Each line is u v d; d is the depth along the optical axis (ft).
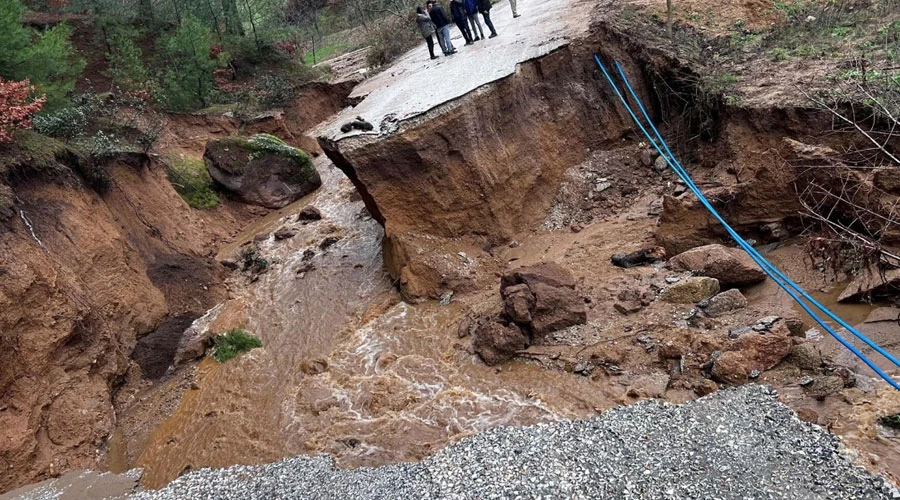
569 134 42.19
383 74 62.90
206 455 26.18
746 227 31.12
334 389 28.94
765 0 48.06
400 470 21.72
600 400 23.77
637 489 17.66
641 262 32.35
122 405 31.65
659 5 48.91
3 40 42.32
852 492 16.15
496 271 35.81
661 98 42.29
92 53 72.54
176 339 36.70
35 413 27.09
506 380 26.76
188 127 64.23
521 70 40.52
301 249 46.83
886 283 23.17
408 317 34.04
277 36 88.63
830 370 21.63
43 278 30.25
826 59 36.91
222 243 51.96
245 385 31.24
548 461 19.80
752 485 16.98
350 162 35.45
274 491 22.25
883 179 25.71
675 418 20.75
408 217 37.11
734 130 35.58
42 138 38.17
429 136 36.06
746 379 22.24
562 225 39.11
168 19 85.81
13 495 24.59
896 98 28.71
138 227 42.91
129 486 24.97
